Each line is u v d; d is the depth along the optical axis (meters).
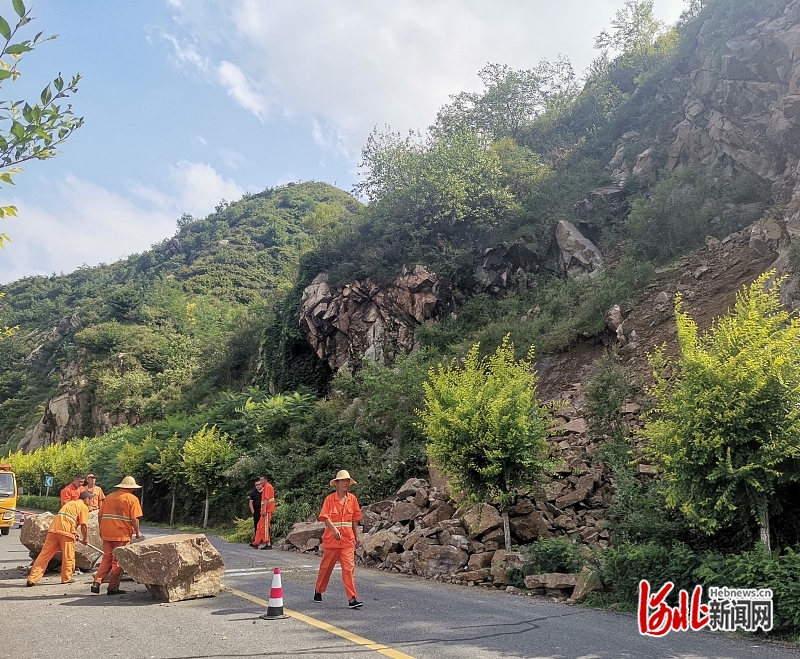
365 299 26.33
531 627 6.33
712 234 20.38
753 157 21.03
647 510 8.72
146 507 27.75
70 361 58.91
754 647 5.75
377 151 32.34
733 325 8.04
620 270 20.88
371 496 15.49
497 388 10.52
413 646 5.45
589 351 18.64
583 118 38.31
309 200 122.50
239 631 5.93
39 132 4.36
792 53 20.88
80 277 121.69
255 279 87.06
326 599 7.69
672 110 28.67
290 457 19.62
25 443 55.75
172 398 44.56
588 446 12.12
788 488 7.55
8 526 19.03
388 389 18.70
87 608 7.10
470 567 9.52
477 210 27.64
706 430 7.38
